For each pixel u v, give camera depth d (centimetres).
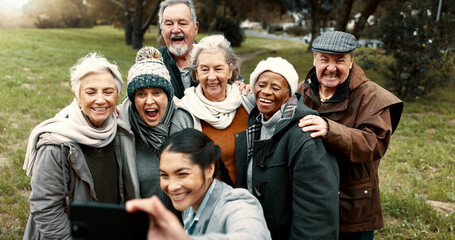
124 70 1338
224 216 147
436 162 613
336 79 245
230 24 2878
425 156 634
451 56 1016
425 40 1003
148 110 231
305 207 200
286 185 214
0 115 700
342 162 240
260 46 2977
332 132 209
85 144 209
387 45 1063
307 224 200
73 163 204
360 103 243
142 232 90
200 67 254
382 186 521
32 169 216
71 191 212
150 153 242
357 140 217
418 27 996
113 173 229
